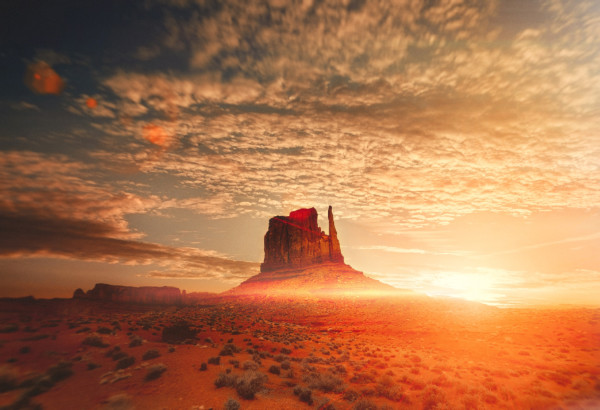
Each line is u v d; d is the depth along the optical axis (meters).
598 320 47.94
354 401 13.88
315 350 27.64
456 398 15.23
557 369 22.73
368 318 62.31
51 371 13.31
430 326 52.78
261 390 13.54
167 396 11.89
